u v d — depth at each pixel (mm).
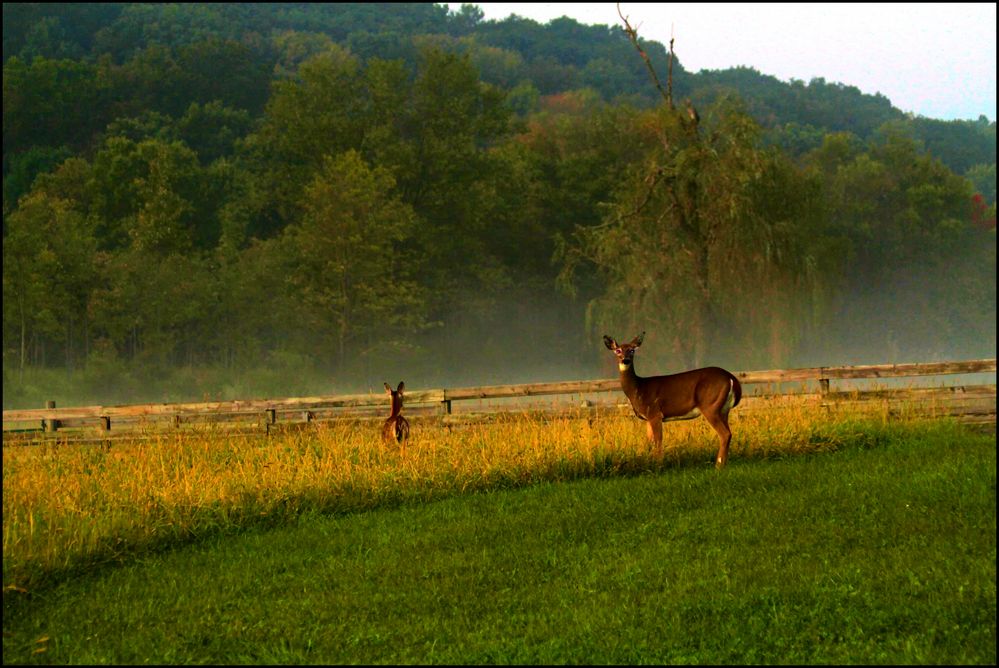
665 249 64000
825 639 13000
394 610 15102
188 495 21578
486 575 16500
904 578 14898
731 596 14531
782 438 25797
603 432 26359
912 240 130250
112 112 186250
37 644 14109
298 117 109062
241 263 93625
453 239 110938
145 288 87562
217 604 15734
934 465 22016
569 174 126438
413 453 25062
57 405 77938
